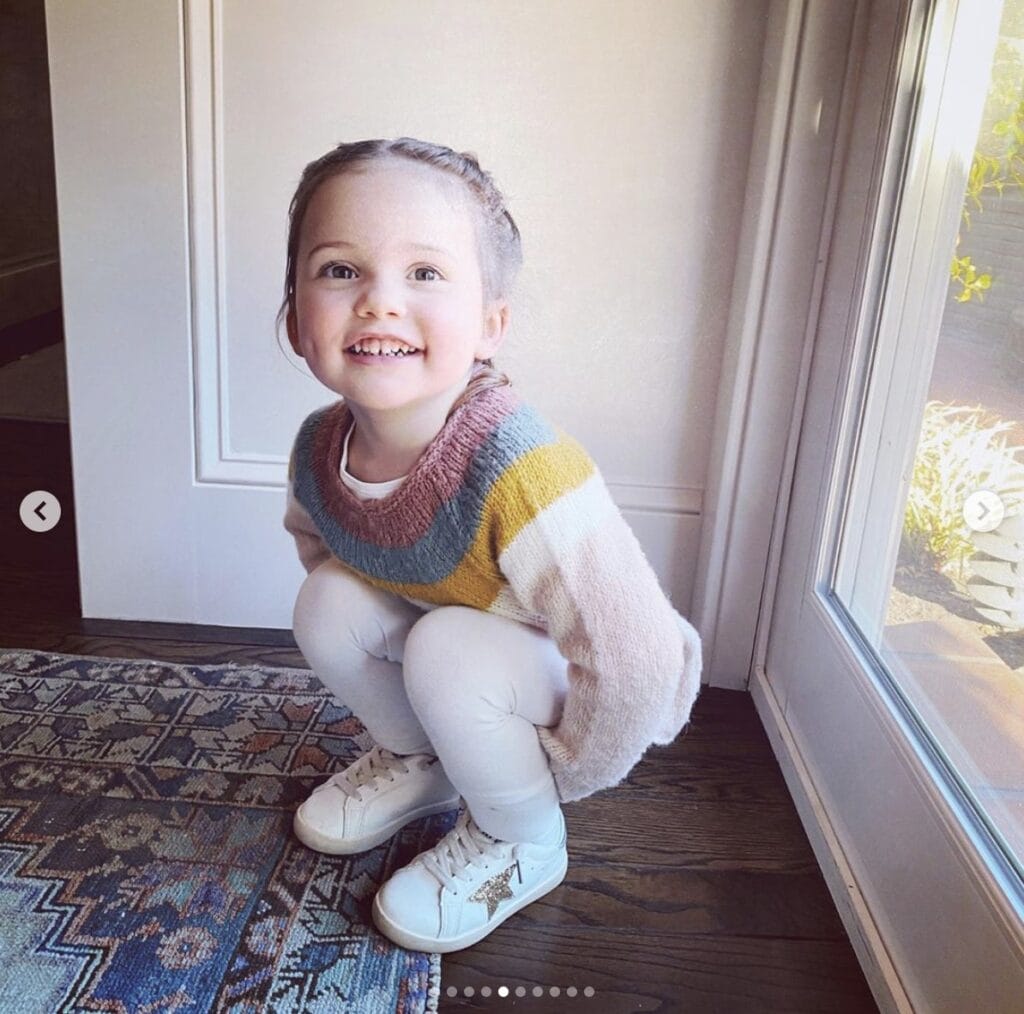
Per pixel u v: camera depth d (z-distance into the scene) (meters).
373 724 0.96
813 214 1.11
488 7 1.12
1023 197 0.78
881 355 1.03
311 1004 0.79
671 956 0.87
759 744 1.19
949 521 0.88
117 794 1.02
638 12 1.11
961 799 0.78
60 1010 0.77
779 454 1.20
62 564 1.56
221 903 0.88
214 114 1.15
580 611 0.74
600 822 1.03
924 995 0.76
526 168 1.17
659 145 1.16
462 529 0.76
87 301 1.22
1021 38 0.81
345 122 1.16
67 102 1.14
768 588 1.25
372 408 0.73
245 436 1.29
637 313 1.22
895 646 0.97
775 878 0.97
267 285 1.22
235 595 1.36
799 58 1.06
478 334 0.75
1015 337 0.78
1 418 2.27
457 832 0.91
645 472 1.29
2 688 1.19
